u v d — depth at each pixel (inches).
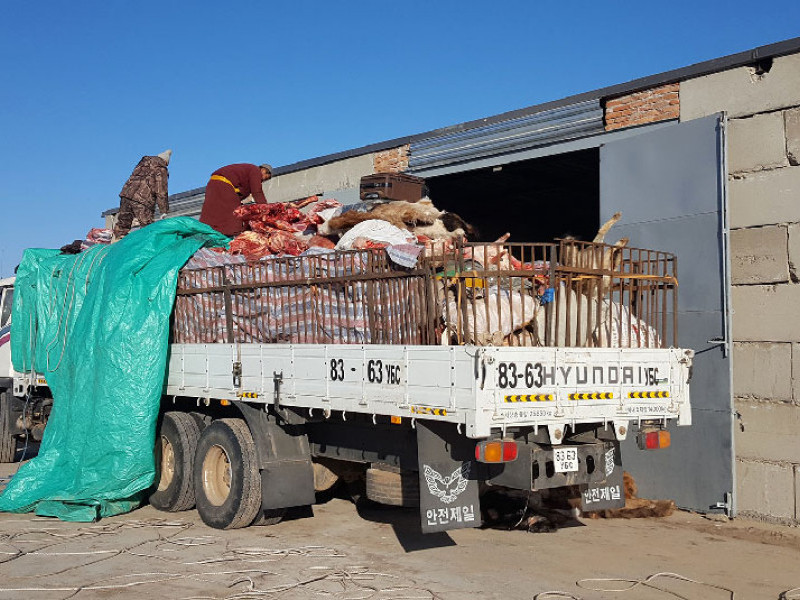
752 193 322.0
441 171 456.4
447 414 208.4
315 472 295.1
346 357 242.2
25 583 219.5
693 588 221.6
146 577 225.3
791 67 313.4
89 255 357.7
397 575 227.1
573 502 306.7
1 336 456.1
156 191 465.1
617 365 238.4
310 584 217.5
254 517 284.2
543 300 235.6
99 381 308.3
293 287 272.1
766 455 313.4
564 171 526.9
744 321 322.3
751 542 281.0
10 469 439.5
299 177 547.8
